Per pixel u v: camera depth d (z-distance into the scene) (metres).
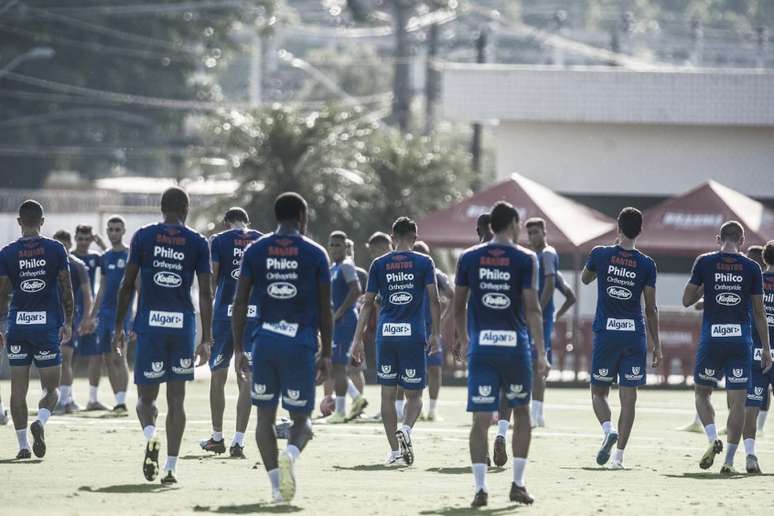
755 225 90.12
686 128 116.25
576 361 95.31
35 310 42.94
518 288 33.94
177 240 36.97
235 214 45.06
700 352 44.03
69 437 50.59
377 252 56.03
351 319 60.72
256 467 41.12
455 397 80.62
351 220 129.25
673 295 116.81
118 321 37.25
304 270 33.00
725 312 43.81
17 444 47.81
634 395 43.94
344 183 130.88
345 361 60.81
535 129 117.75
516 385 33.97
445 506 33.41
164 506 32.56
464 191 143.25
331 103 132.25
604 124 116.81
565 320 96.56
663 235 91.56
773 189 115.38
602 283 44.00
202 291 37.22
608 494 36.72
